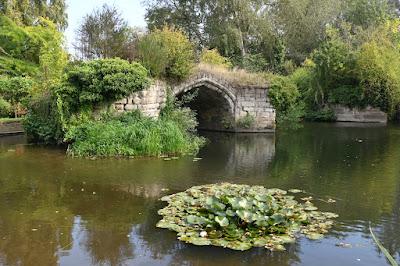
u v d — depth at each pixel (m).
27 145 14.62
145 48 16.08
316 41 36.47
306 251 5.89
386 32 30.02
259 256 5.70
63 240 6.26
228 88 20.14
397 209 7.89
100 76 13.85
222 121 21.28
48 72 18.25
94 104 14.07
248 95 20.78
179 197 8.16
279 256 5.70
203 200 7.83
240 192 8.48
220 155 13.76
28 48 25.39
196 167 11.55
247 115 20.84
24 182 9.59
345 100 28.14
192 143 15.16
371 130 22.55
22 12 26.81
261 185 9.62
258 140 18.03
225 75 20.03
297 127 23.06
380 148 15.85
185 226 6.66
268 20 33.03
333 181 10.12
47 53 20.67
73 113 13.85
